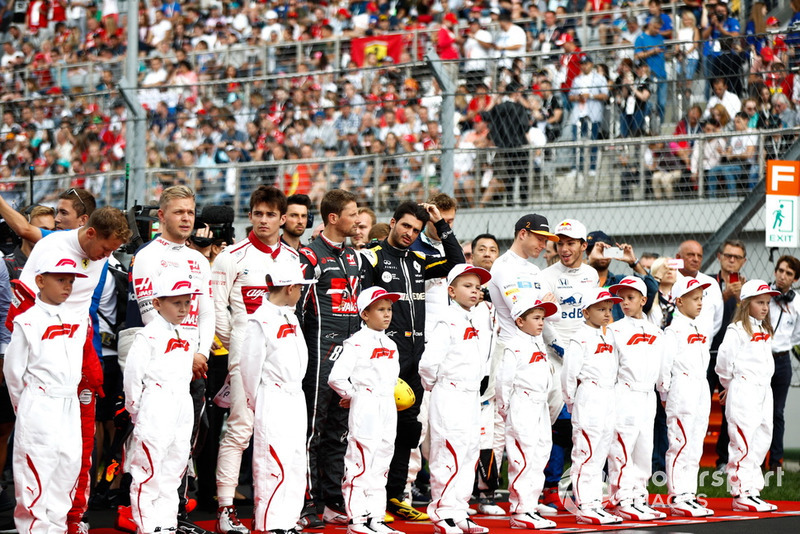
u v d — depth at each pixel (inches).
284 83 913.5
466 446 434.0
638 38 898.1
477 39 979.9
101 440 502.3
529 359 455.2
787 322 610.9
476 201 749.3
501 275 505.4
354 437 415.5
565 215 735.1
